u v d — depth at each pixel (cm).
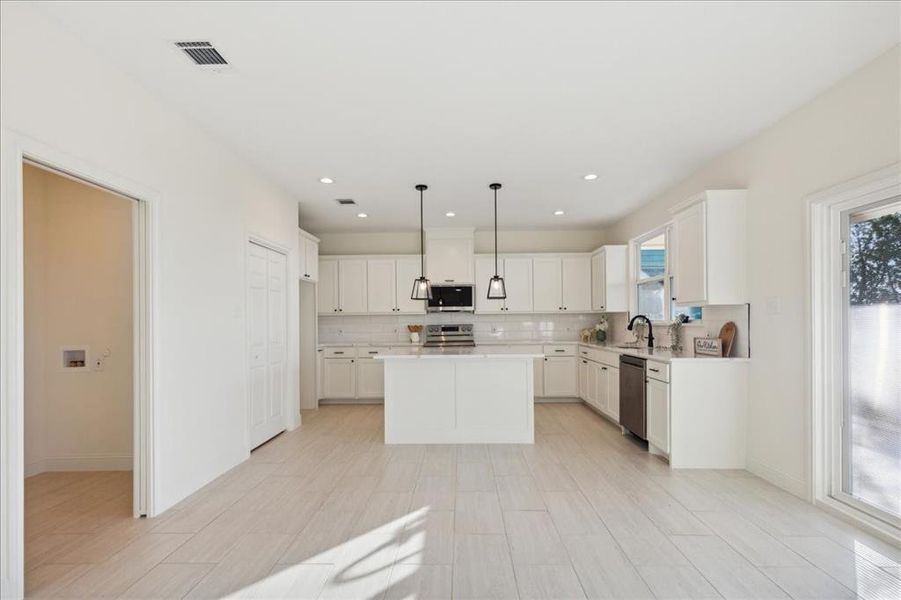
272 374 480
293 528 271
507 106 306
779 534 259
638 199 543
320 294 695
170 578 220
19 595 198
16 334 198
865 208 277
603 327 656
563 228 716
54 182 384
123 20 216
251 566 231
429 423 459
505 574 222
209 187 351
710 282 370
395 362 461
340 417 587
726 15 215
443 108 309
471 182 473
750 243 364
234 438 385
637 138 362
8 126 196
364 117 321
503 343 705
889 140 248
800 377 312
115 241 382
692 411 373
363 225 679
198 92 285
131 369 381
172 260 305
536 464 388
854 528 265
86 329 381
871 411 274
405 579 219
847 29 226
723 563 229
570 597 203
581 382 651
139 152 275
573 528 268
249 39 231
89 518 286
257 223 434
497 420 458
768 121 332
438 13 211
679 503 303
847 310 290
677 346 474
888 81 247
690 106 308
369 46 237
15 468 197
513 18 215
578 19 216
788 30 227
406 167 426
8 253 196
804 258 306
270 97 292
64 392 380
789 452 323
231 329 382
